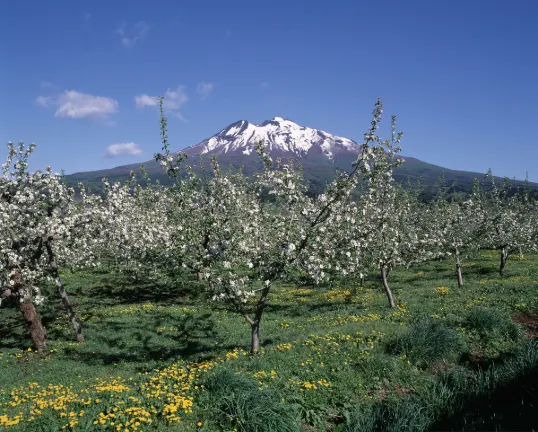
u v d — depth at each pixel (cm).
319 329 1678
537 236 3569
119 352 1647
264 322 2002
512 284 2370
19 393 1116
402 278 3247
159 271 2377
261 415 843
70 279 3088
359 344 1315
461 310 1781
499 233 3045
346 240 1363
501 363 1192
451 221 2817
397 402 962
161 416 863
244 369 1120
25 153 1767
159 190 2772
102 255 3453
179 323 2016
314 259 1247
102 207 2016
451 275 3303
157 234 2420
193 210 1518
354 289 2811
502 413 832
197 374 1079
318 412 953
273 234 1304
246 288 1347
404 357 1209
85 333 1894
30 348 1711
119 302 2531
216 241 1345
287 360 1202
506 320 1446
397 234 2162
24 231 1772
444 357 1241
